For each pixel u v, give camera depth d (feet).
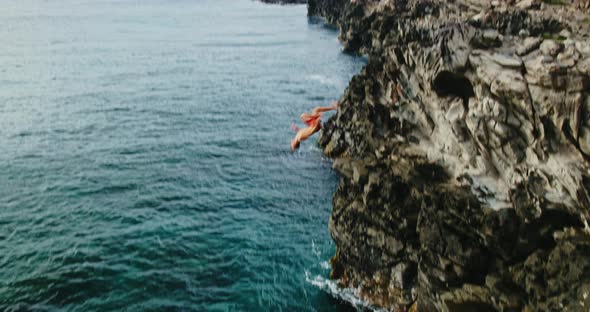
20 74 261.85
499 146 63.62
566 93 53.52
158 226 116.37
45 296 91.50
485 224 66.90
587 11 89.51
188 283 96.78
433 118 79.20
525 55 60.29
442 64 69.56
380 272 86.69
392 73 88.79
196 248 108.17
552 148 56.80
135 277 97.91
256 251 107.65
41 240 108.78
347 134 151.43
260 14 591.37
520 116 59.77
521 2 108.88
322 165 153.99
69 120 189.57
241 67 302.04
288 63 314.55
